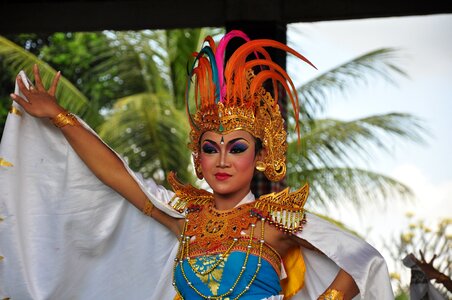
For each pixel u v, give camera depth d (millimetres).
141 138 12445
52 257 5055
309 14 8727
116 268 5168
